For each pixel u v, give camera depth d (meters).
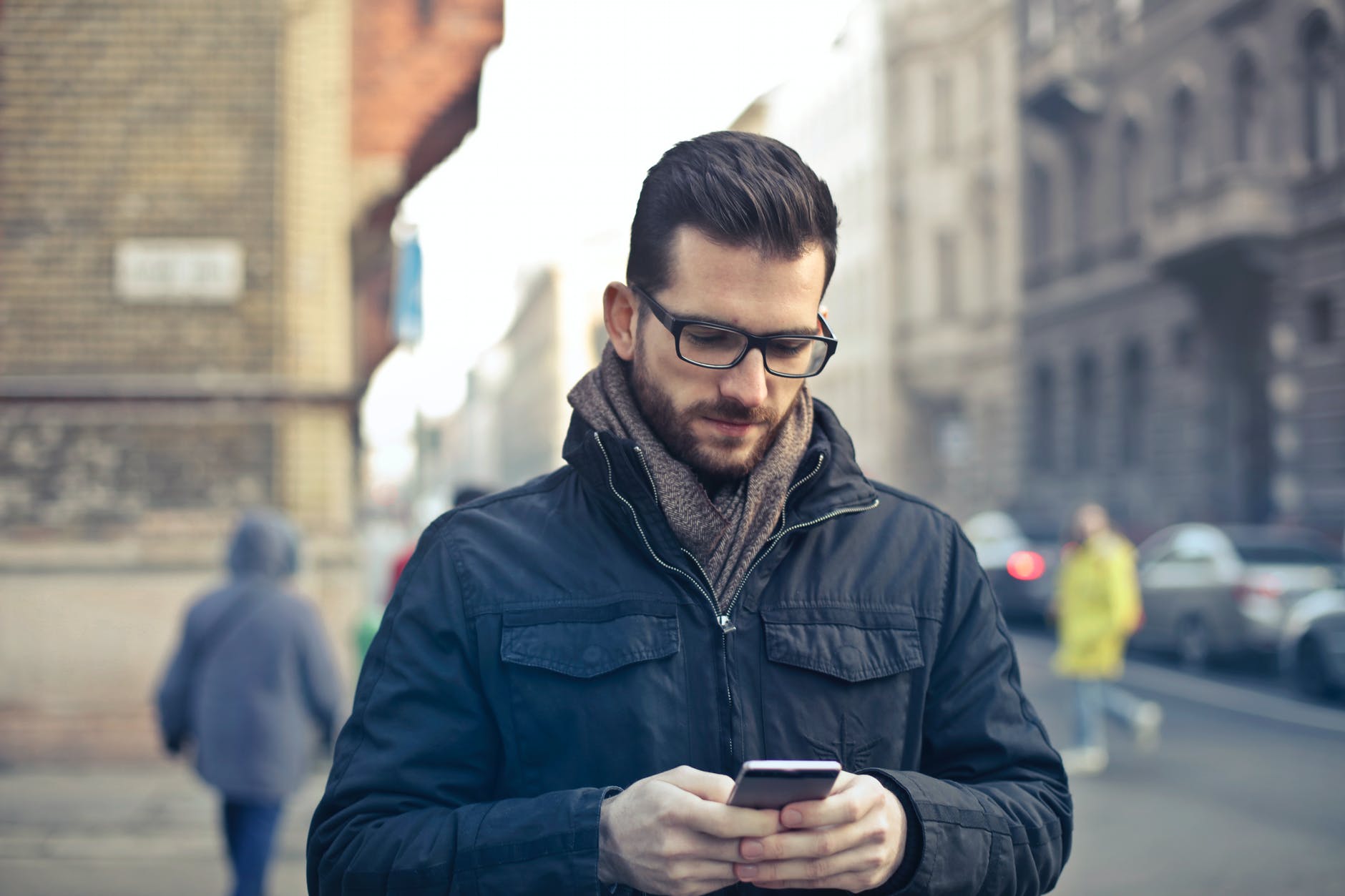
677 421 1.54
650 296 1.55
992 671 1.65
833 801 1.29
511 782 1.52
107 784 7.66
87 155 8.84
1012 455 33.44
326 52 9.03
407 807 1.50
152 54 8.91
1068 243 29.50
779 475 1.59
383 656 1.58
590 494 1.60
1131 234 26.45
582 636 1.53
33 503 8.65
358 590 8.81
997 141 35.00
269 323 8.88
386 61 9.13
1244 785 7.90
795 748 1.52
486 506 1.66
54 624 8.47
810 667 1.54
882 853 1.35
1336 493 19.80
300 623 4.79
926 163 38.78
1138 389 26.62
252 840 4.68
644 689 1.51
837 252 1.58
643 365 1.59
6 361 8.75
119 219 8.84
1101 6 27.62
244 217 8.91
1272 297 21.44
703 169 1.52
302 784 4.81
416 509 11.39
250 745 4.66
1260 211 20.95
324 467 8.84
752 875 1.30
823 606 1.58
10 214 8.80
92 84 8.87
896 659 1.58
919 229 38.97
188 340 8.84
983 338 36.06
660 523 1.56
